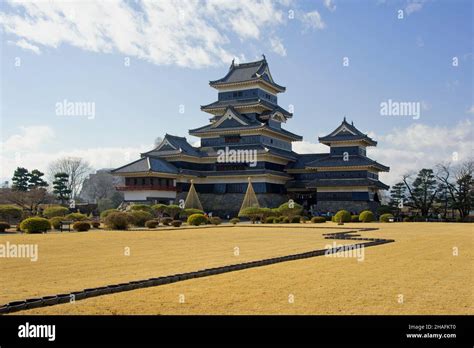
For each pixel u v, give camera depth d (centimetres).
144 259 2900
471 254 3102
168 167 9950
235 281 2114
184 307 1669
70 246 3734
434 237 4575
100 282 2097
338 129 10200
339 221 8200
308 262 2725
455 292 1881
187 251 3372
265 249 3491
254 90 10919
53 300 1727
